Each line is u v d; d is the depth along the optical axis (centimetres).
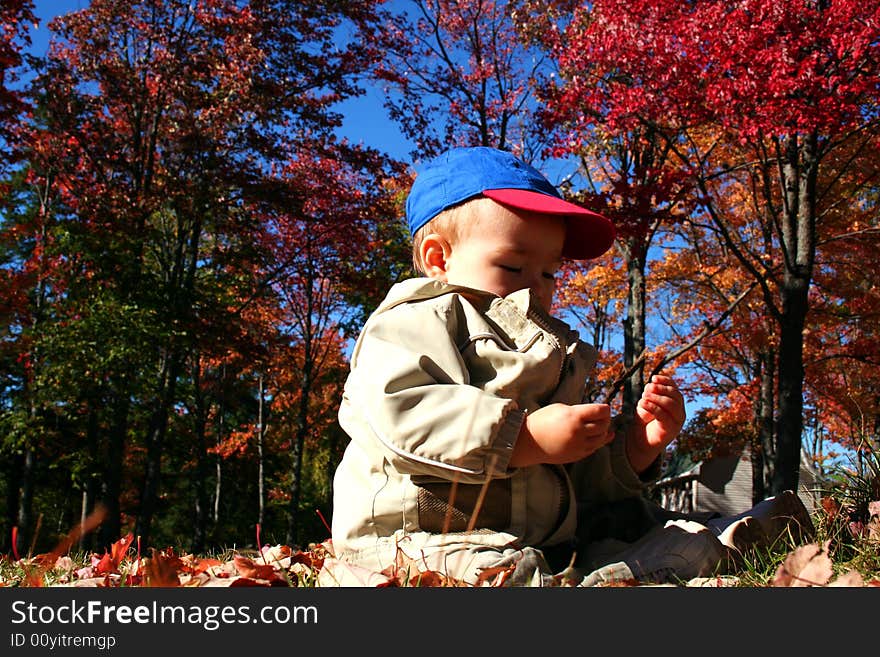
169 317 1533
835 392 1673
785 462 1173
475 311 254
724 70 922
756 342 1739
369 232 2019
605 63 1020
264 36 1717
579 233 302
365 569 222
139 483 2717
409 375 226
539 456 219
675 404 266
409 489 240
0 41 1290
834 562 278
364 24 1717
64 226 1516
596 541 267
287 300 2505
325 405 3048
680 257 1836
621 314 2228
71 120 1684
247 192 1705
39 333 1500
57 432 1605
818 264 1608
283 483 3506
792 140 1177
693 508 3703
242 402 3369
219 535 3034
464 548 227
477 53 1747
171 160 1761
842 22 874
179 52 1725
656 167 1144
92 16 1716
